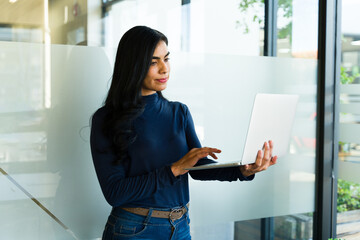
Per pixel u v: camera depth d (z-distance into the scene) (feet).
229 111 7.55
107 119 5.04
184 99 7.19
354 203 7.93
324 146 8.27
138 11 6.79
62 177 6.40
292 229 8.36
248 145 4.42
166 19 7.01
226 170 5.33
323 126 8.23
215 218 7.61
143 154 5.04
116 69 5.12
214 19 7.37
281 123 4.81
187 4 7.14
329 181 8.41
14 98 6.06
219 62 7.43
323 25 8.11
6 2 5.93
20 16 6.03
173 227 4.98
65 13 6.30
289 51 8.05
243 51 7.64
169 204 5.00
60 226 6.42
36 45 6.15
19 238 6.21
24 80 6.10
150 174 4.78
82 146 6.49
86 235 6.59
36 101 6.18
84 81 6.46
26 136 6.16
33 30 6.12
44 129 6.25
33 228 6.28
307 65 8.18
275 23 7.91
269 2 7.81
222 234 7.69
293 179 8.26
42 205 6.31
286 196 8.23
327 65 8.15
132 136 5.00
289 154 8.18
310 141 8.32
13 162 6.12
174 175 4.78
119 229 4.92
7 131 6.06
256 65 7.73
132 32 5.02
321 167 8.34
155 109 5.28
